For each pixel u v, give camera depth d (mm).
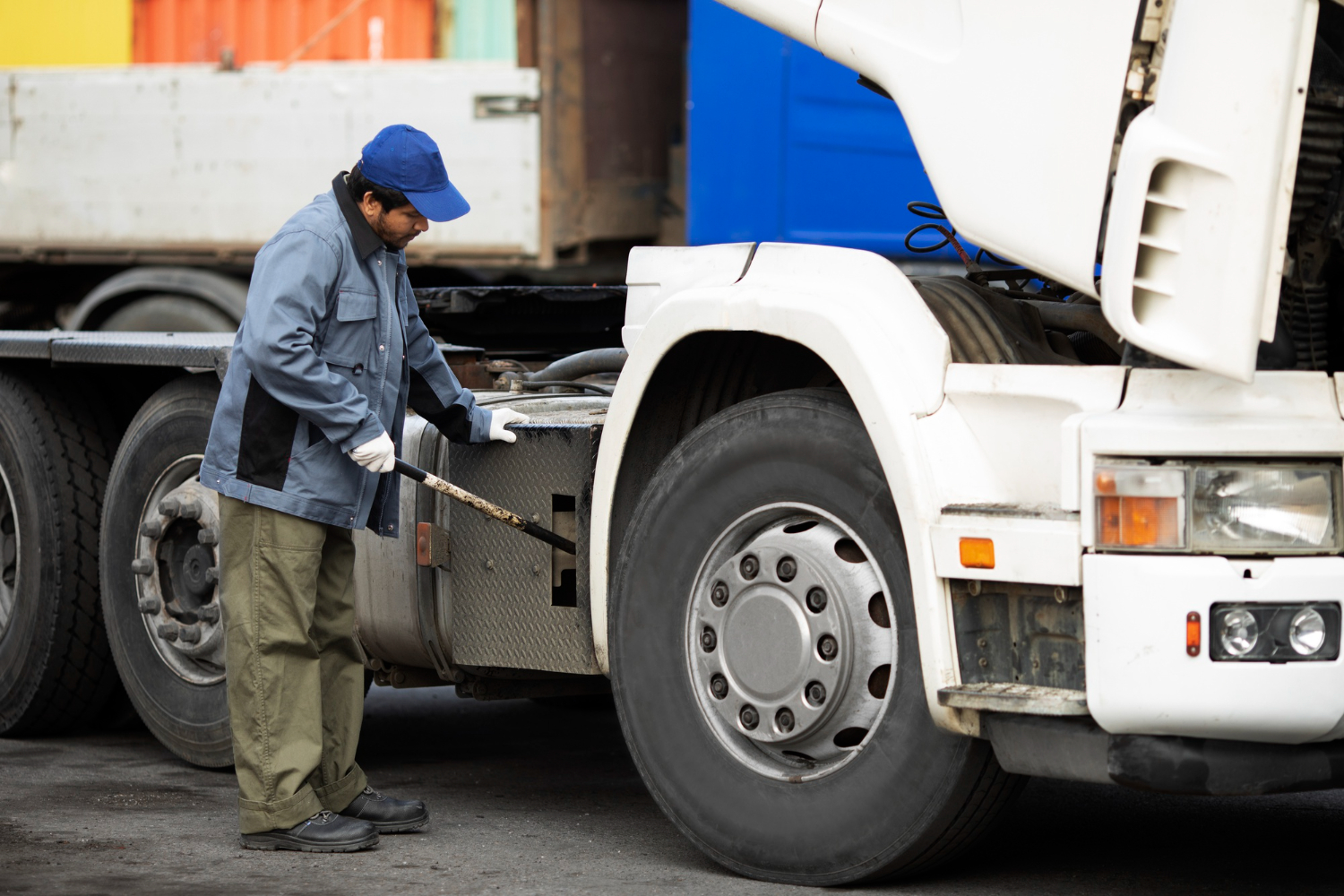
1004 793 5574
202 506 7832
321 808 6465
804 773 5840
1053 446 5328
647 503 6219
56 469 8664
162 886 5902
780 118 14406
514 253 15688
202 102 16562
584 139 15844
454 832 6746
